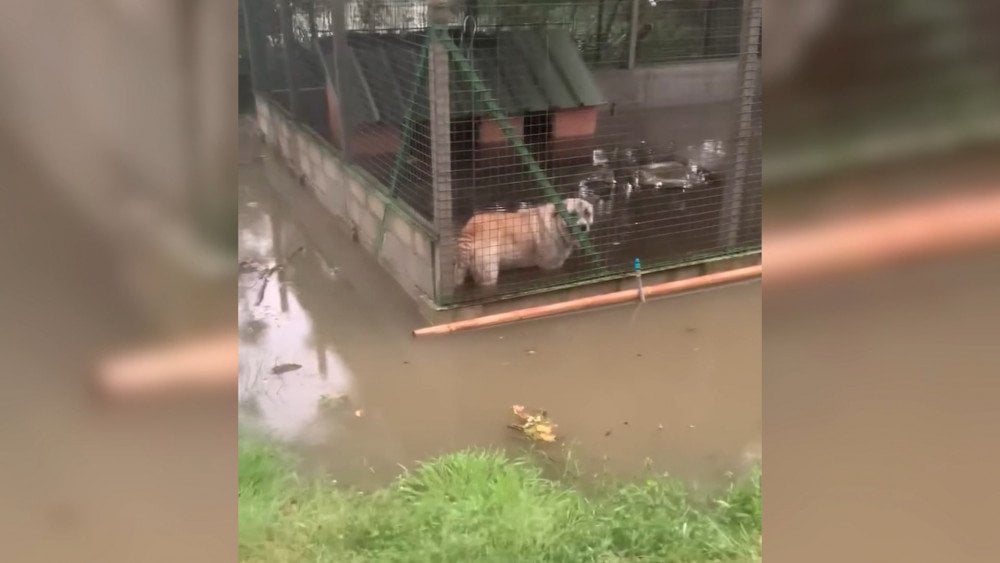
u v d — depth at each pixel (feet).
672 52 20.71
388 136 15.84
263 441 9.16
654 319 13.28
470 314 12.92
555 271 14.10
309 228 16.46
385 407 10.30
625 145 18.97
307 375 11.03
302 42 18.93
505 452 9.30
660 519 7.73
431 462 8.93
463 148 15.49
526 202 15.33
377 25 16.49
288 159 19.72
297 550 7.25
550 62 18.16
